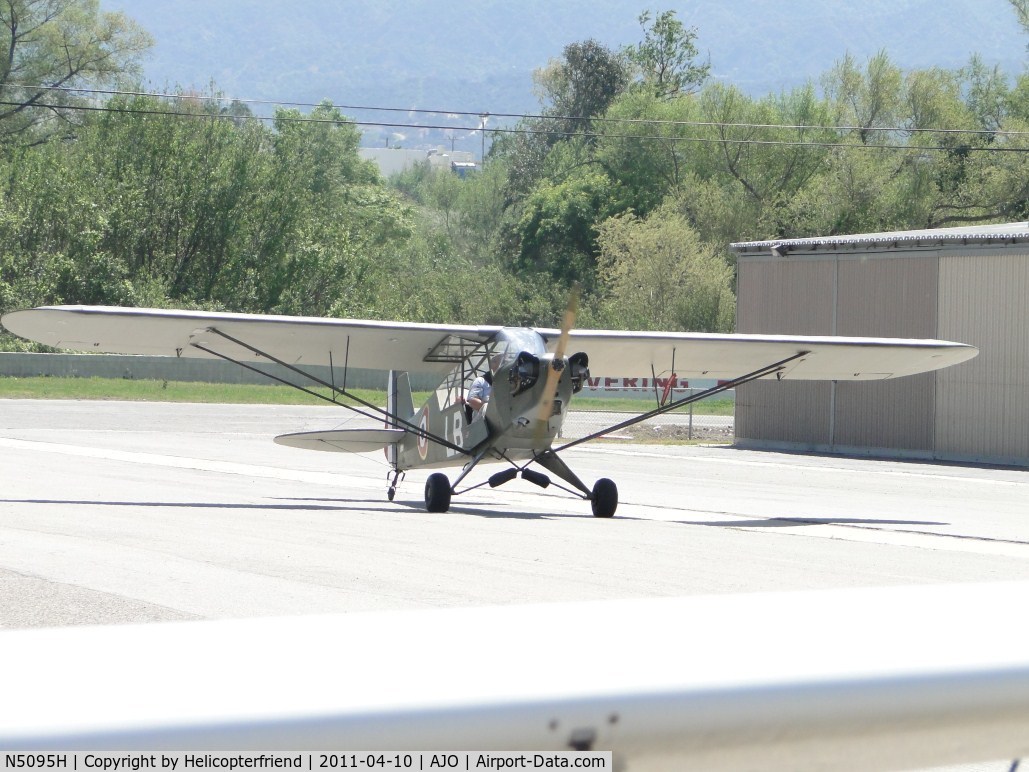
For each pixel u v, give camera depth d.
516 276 154.25
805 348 34.09
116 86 143.25
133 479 39.06
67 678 2.09
